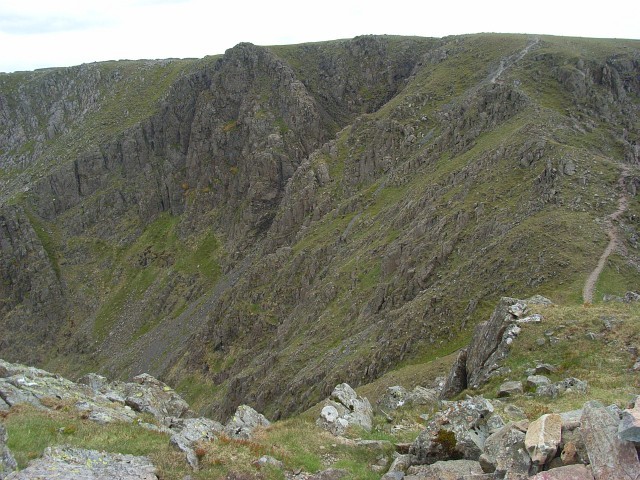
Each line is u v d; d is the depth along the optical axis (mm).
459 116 128500
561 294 56500
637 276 57938
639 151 97500
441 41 199750
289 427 30109
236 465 22453
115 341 182625
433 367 52094
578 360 31641
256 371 105938
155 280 198625
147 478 20578
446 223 89875
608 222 67562
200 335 148500
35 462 20875
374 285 99438
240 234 188500
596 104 113438
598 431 15156
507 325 37312
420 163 129625
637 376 28344
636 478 13633
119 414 30891
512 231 72500
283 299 133750
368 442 26672
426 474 19141
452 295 71312
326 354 89250
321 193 155750
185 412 37781
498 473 16484
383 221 119250
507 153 93938
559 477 14492
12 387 30875
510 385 30141
